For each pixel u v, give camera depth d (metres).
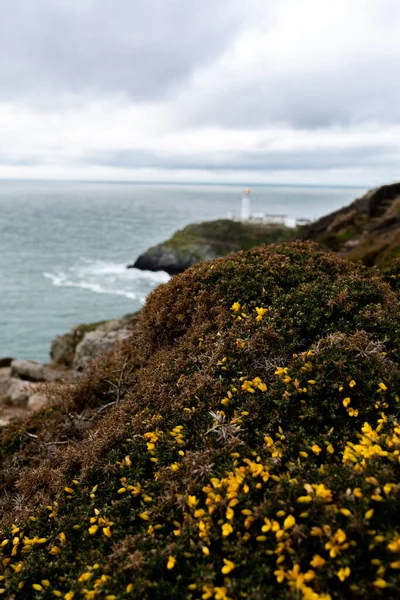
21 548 4.00
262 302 6.02
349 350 4.48
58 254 113.25
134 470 4.14
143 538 3.34
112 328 16.38
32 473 5.18
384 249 16.80
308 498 3.06
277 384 4.38
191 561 3.17
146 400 5.08
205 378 4.70
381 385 4.08
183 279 6.90
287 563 2.96
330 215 32.50
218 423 4.11
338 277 6.30
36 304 66.88
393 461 3.27
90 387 7.39
